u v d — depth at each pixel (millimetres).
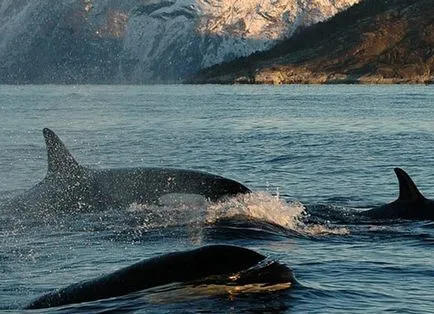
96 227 37250
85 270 29141
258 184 58312
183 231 35781
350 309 23703
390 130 113688
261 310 22688
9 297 25625
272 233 35344
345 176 62344
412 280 27219
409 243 33938
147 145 92188
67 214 40531
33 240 35000
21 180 61031
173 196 40375
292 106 189000
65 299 24047
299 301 23938
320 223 38219
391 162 72000
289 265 29266
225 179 41156
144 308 22594
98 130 117062
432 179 59906
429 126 119688
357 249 32531
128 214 39531
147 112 170000
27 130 117000
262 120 140125
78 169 43031
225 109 180875
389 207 40594
